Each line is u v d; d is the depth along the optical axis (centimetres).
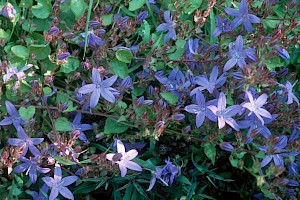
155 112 37
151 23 43
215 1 40
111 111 38
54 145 36
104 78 39
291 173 40
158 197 41
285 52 39
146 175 39
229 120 36
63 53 37
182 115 37
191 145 41
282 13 47
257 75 36
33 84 37
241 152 38
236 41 37
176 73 39
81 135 38
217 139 38
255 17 40
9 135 39
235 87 38
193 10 42
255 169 37
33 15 41
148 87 41
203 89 38
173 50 41
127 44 41
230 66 37
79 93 37
